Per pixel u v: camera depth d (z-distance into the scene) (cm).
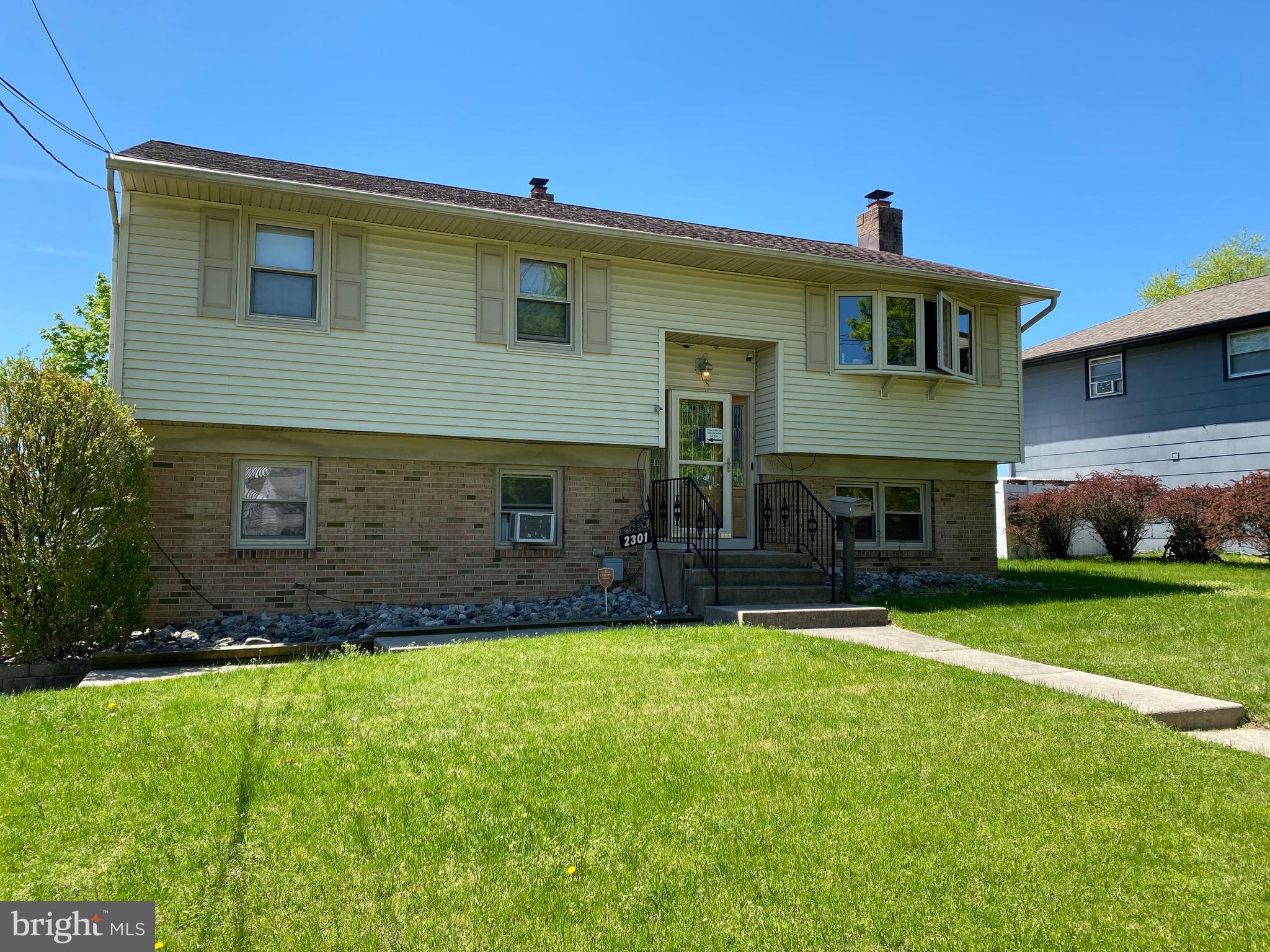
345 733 464
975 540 1371
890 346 1230
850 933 274
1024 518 1883
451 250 1025
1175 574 1398
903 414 1273
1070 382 2158
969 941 271
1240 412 1772
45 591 742
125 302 882
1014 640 770
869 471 1290
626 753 437
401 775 404
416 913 284
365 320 974
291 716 495
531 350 1052
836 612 859
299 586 957
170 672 739
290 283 955
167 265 900
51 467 750
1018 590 1154
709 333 1159
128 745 442
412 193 1062
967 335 1336
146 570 855
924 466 1334
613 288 1109
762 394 1231
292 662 699
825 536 1249
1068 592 1133
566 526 1085
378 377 976
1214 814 369
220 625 898
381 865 317
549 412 1057
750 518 1228
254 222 938
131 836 338
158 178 852
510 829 347
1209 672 644
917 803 376
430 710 511
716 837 342
